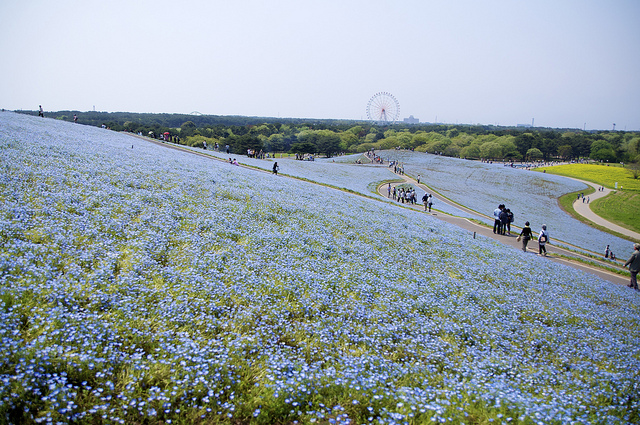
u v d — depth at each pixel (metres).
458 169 108.75
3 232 9.11
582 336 11.05
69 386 4.68
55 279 7.55
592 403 6.84
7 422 4.13
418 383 6.63
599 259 30.91
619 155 178.75
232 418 5.15
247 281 9.69
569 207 75.25
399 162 117.50
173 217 14.05
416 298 11.47
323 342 7.58
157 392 5.08
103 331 6.17
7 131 24.12
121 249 10.25
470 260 18.38
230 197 19.70
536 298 14.33
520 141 198.62
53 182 14.46
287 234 15.03
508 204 70.12
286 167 65.19
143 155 28.64
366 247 16.30
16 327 5.72
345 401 5.62
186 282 8.91
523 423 5.36
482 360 8.26
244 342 6.92
